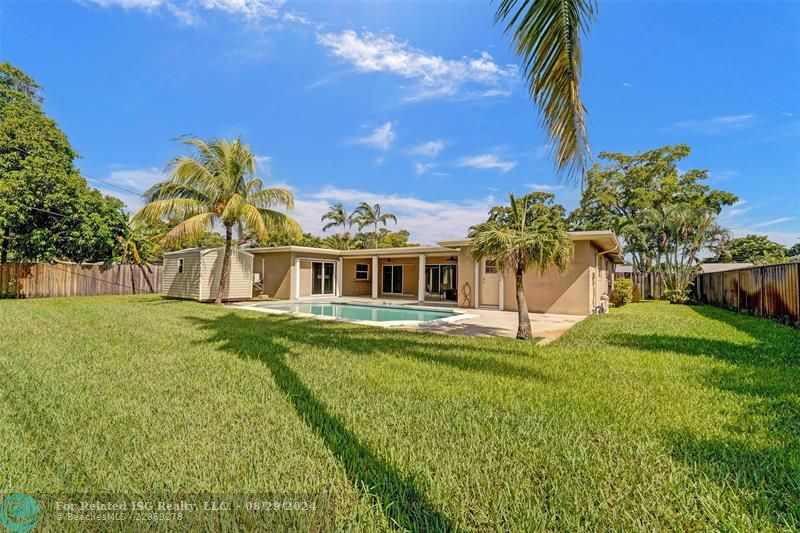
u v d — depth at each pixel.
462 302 13.91
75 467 2.26
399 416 3.06
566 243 7.09
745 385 3.92
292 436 2.68
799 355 5.39
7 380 3.97
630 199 23.23
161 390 3.69
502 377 4.25
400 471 2.22
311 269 18.64
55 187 14.91
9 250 15.78
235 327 8.02
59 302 13.27
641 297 19.92
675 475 2.16
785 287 8.95
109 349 5.58
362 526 1.77
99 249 17.17
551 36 2.74
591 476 2.16
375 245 29.20
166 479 2.13
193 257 15.36
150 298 15.70
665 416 3.06
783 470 2.22
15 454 2.39
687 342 6.46
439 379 4.16
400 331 7.87
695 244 18.64
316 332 7.51
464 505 1.91
